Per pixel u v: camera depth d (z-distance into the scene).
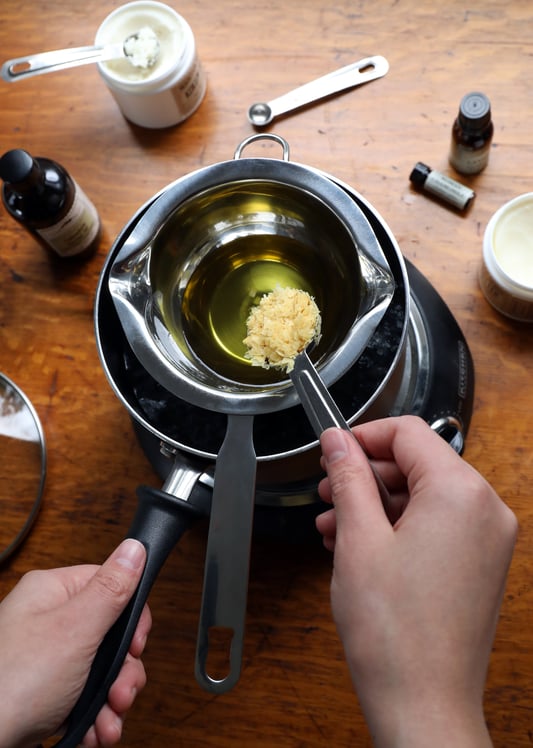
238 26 1.01
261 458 0.69
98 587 0.69
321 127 0.98
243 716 0.84
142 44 0.93
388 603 0.60
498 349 0.90
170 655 0.86
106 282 0.81
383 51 0.98
